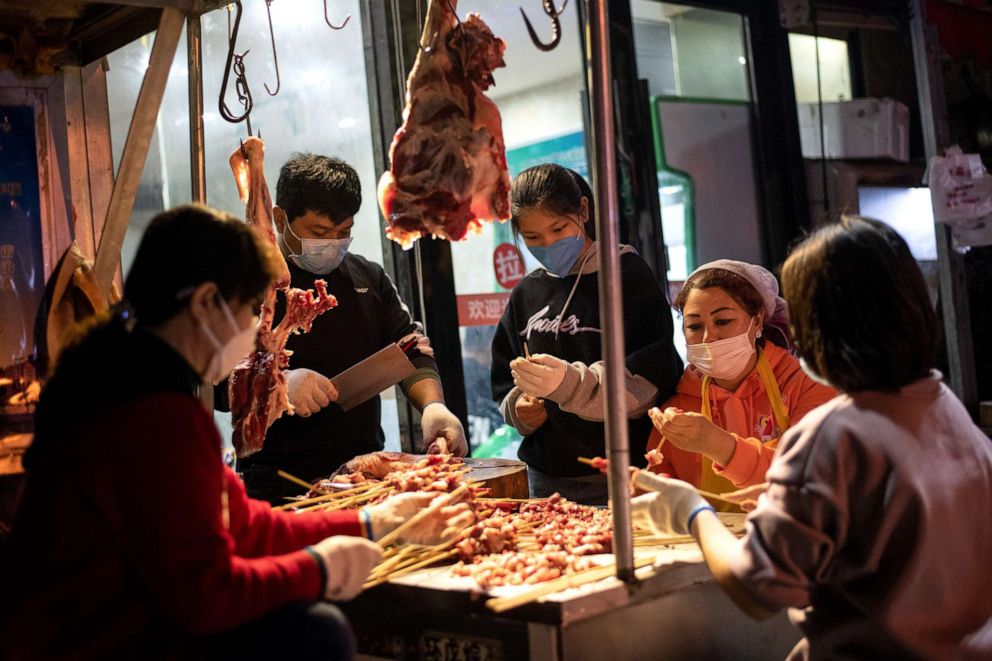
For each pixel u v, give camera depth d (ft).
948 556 5.60
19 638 5.41
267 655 5.70
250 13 14.73
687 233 17.16
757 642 7.43
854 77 19.45
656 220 16.34
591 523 8.04
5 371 8.93
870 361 5.71
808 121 18.60
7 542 5.53
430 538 7.09
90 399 5.55
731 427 9.37
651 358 9.91
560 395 9.69
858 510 5.61
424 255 13.98
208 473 5.54
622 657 6.49
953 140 18.66
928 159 16.46
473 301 15.62
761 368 9.37
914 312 5.75
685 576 6.89
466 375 15.51
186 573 5.30
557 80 16.84
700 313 9.22
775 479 5.81
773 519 5.71
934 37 16.40
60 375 5.74
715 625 7.13
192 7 8.19
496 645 6.54
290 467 10.48
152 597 5.50
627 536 6.55
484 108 7.78
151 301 5.72
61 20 8.93
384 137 13.98
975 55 18.54
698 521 6.43
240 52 14.83
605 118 6.42
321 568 5.96
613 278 6.47
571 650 6.17
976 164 15.94
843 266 5.78
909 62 19.63
